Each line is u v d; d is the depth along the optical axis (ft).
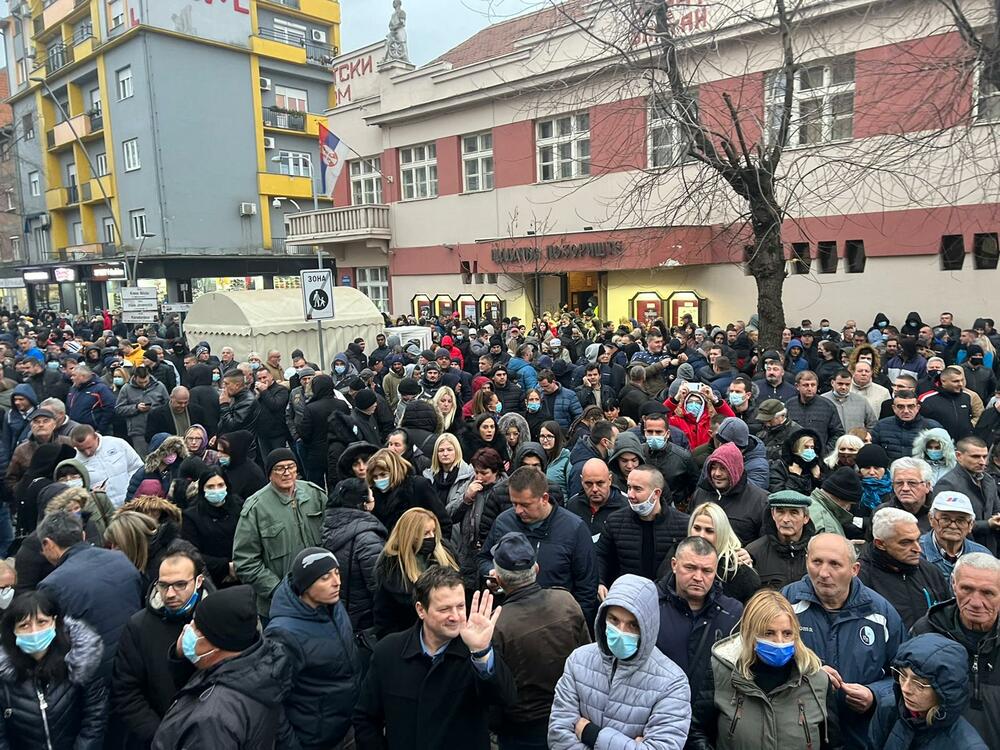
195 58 113.80
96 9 114.21
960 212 48.32
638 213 47.78
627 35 31.04
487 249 74.08
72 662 10.34
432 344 57.21
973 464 15.38
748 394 21.99
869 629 10.14
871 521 13.46
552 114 64.64
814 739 8.67
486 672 9.02
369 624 13.82
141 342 46.70
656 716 8.64
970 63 25.62
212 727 8.26
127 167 115.34
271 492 15.62
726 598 10.61
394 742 9.61
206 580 11.54
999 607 9.01
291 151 131.13
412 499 16.35
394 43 83.87
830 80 37.81
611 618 8.92
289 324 49.26
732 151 31.12
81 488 15.28
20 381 38.96
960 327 49.55
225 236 118.93
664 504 14.20
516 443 22.06
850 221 53.21
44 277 117.08
